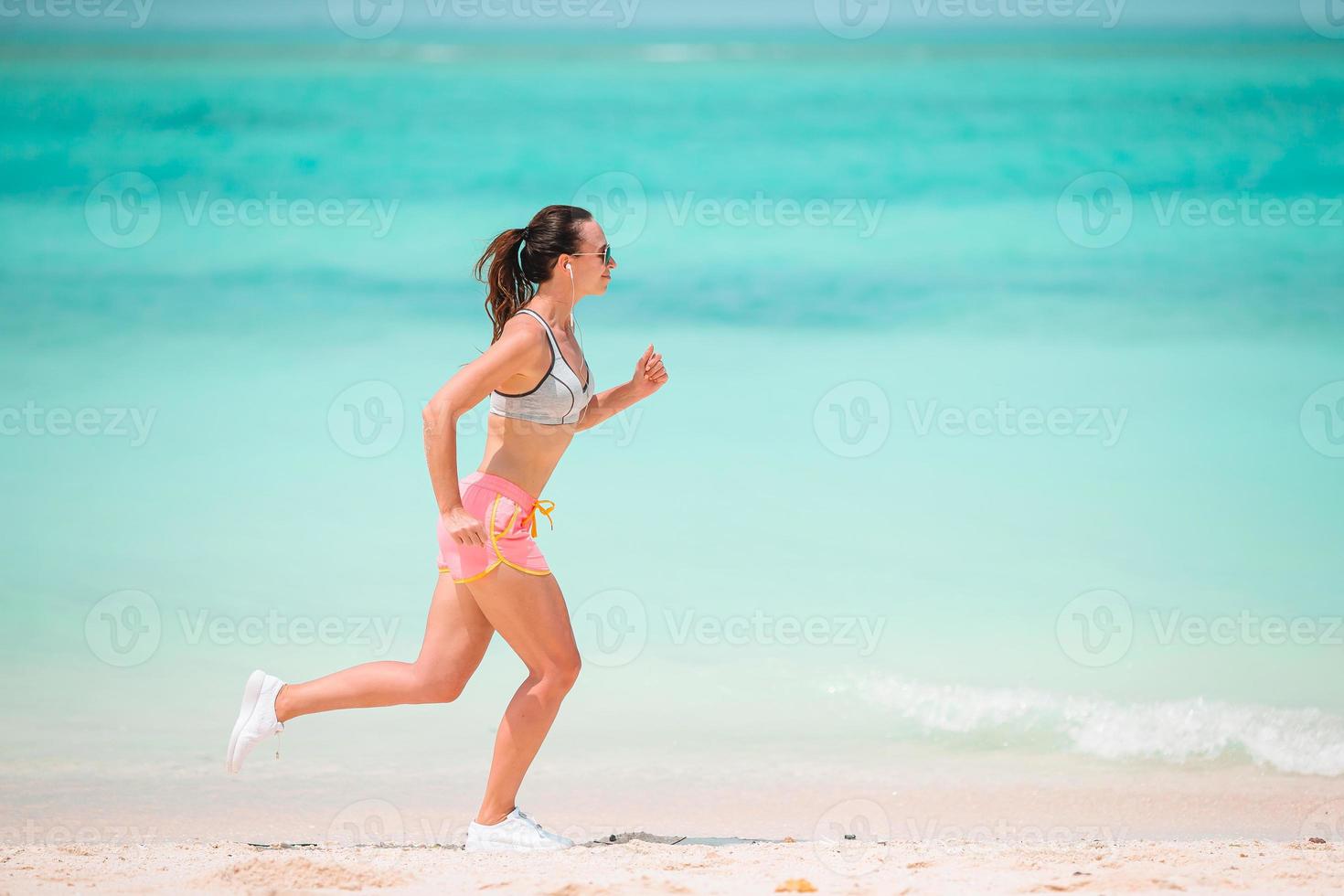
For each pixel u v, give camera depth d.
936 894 12.37
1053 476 33.41
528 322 14.79
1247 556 27.52
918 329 51.59
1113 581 26.12
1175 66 174.38
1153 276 59.44
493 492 14.77
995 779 17.98
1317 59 181.75
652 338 50.06
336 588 25.84
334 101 127.62
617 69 183.38
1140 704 20.31
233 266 61.03
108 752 18.98
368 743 19.58
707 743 19.31
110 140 100.38
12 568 26.81
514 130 110.25
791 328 52.03
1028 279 59.56
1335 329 49.44
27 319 51.09
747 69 185.75
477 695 21.67
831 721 20.08
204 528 29.38
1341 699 20.36
